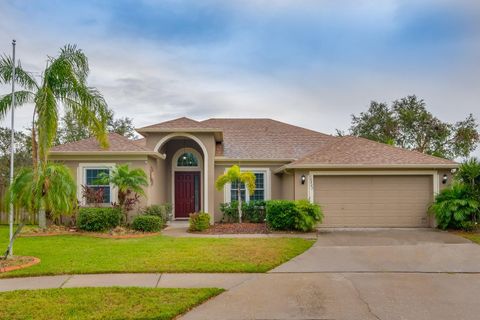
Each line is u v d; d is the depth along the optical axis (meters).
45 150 11.80
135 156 15.70
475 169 14.02
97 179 15.33
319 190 15.52
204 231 14.33
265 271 8.17
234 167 15.60
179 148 19.53
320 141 20.44
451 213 14.07
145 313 5.47
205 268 8.24
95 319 5.23
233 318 5.47
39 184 9.16
